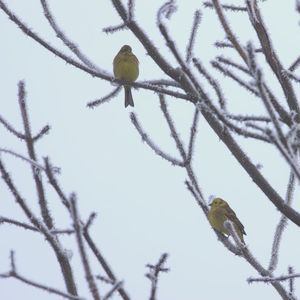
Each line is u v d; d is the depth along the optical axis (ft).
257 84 20.33
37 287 22.74
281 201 29.96
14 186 26.55
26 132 32.09
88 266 20.54
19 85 32.60
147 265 22.75
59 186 26.09
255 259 33.27
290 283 31.07
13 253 23.08
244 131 23.86
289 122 26.53
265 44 29.32
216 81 27.37
